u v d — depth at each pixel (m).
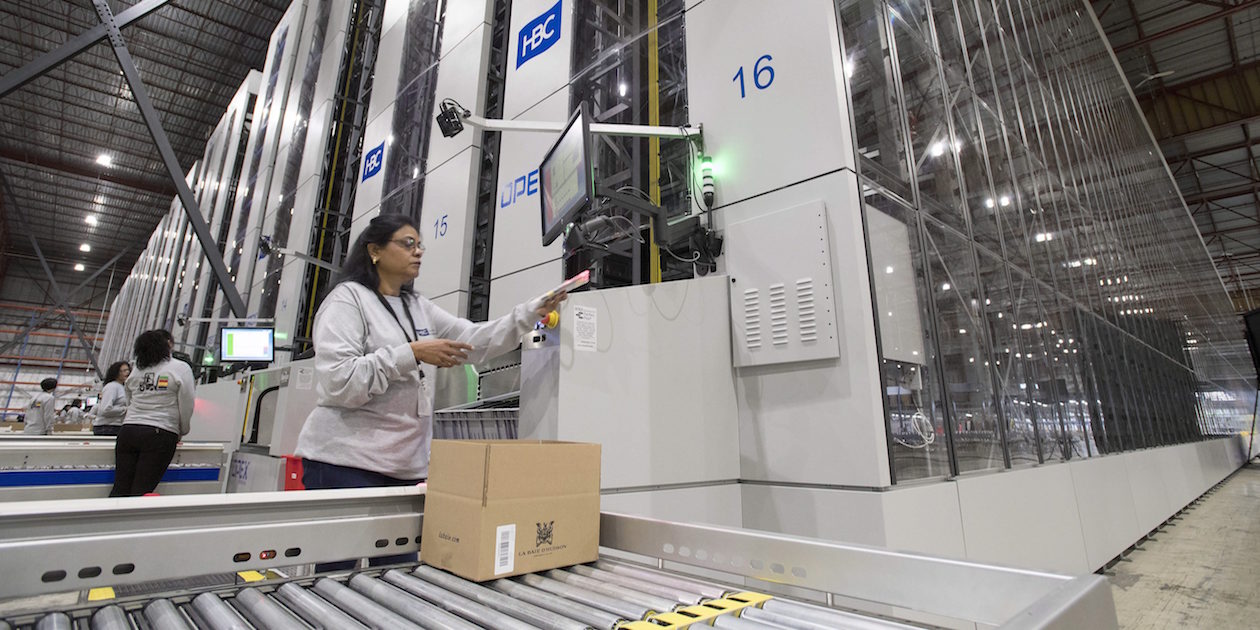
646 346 2.08
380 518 0.86
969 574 0.58
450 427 2.53
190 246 10.13
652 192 3.22
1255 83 10.97
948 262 2.77
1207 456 7.87
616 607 0.67
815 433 2.03
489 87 4.41
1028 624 0.41
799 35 2.32
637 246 3.23
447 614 0.65
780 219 2.21
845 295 2.03
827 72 2.21
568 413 1.87
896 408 2.07
